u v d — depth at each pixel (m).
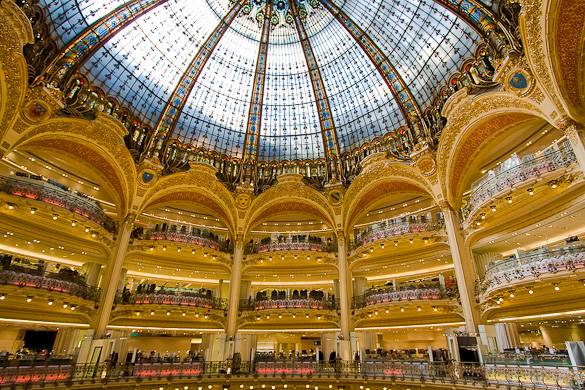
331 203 30.55
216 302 28.14
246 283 31.06
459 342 17.94
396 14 24.86
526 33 15.76
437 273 27.38
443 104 24.66
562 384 12.54
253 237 32.75
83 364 19.48
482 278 21.30
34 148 22.58
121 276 27.33
